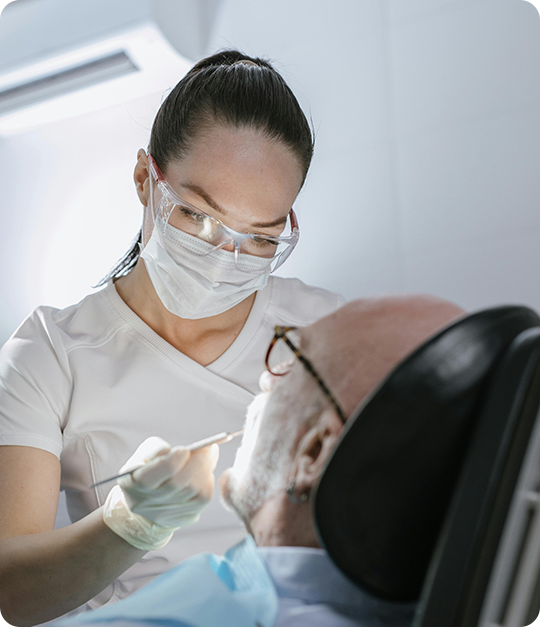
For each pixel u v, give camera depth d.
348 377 0.63
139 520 0.96
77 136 3.14
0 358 1.34
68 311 1.45
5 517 1.12
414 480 0.53
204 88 1.20
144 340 1.37
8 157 3.31
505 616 0.49
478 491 0.49
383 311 0.66
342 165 2.75
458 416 0.52
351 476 0.53
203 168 1.16
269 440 0.68
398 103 2.68
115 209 3.02
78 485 1.33
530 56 2.49
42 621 1.06
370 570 0.54
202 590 0.62
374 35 2.75
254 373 1.42
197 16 2.97
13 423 1.22
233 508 0.73
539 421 0.51
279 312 1.50
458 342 0.53
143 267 1.38
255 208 1.18
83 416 1.31
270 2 2.94
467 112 2.56
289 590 0.61
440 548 0.49
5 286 3.21
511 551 0.49
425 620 0.48
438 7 2.65
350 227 2.71
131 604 0.62
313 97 2.84
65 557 1.00
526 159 2.46
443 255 2.54
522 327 0.56
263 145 1.17
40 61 2.80
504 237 2.46
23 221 3.22
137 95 2.99
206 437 1.33
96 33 2.66
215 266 1.22
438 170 2.58
